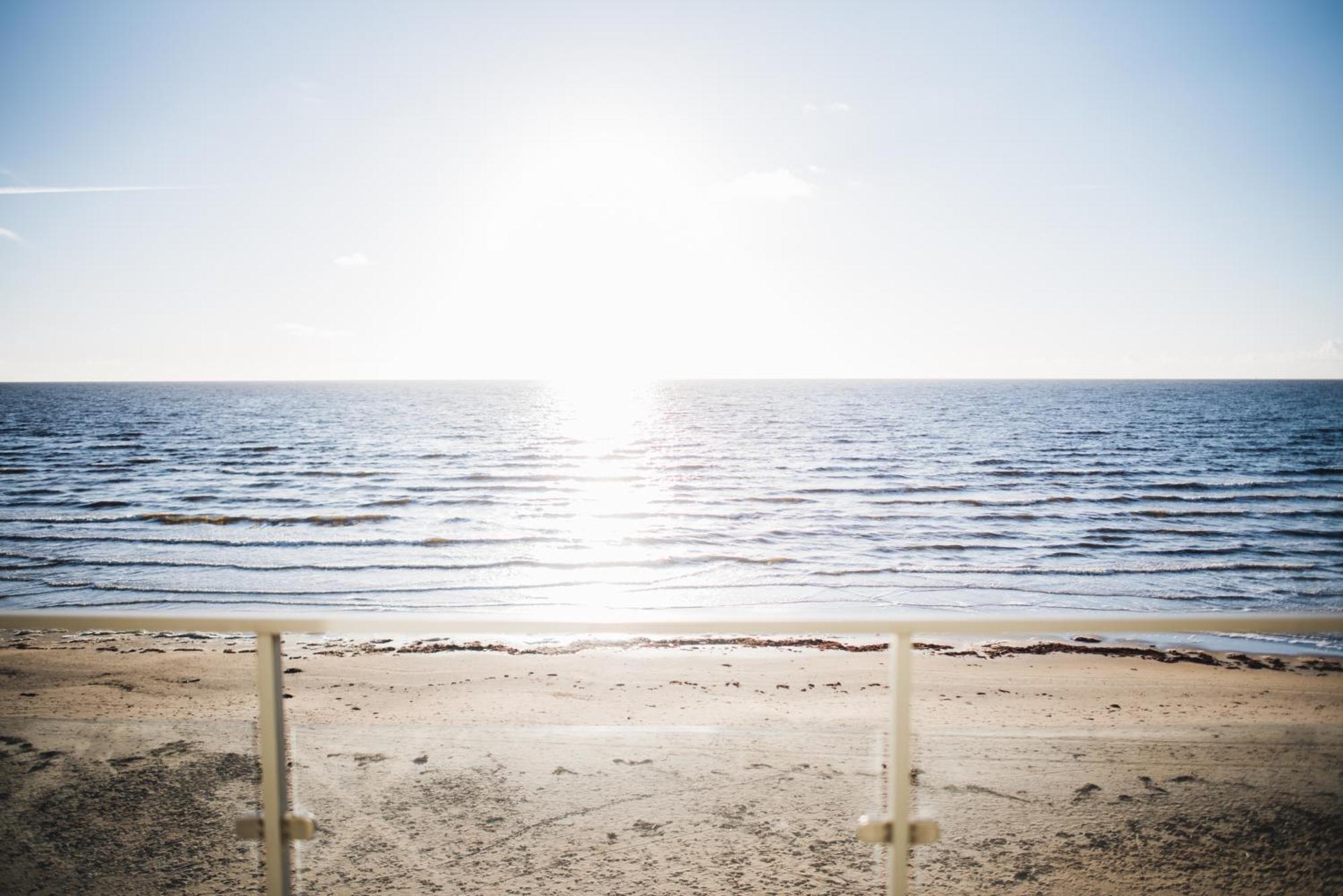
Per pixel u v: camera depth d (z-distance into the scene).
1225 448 40.56
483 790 2.84
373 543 17.62
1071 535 18.78
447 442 45.03
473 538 18.25
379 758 3.04
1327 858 2.44
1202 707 5.89
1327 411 72.56
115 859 2.47
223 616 1.80
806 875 2.43
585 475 30.58
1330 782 2.73
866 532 19.17
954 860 2.48
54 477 30.09
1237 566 15.58
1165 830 2.57
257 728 3.27
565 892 2.34
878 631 1.82
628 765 3.01
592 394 134.50
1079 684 7.40
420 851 2.52
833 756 3.09
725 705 6.08
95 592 13.23
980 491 26.08
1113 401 94.56
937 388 167.12
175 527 19.77
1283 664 8.73
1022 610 12.45
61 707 4.86
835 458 36.06
